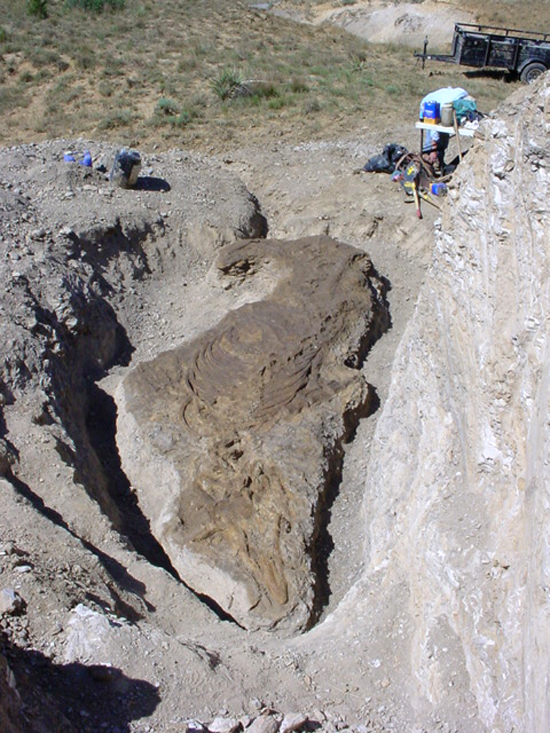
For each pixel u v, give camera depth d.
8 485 8.62
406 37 34.09
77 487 9.27
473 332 7.49
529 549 5.75
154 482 10.28
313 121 20.92
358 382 11.59
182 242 15.30
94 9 28.72
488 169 7.27
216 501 9.62
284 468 10.02
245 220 15.98
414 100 22.48
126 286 14.20
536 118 6.27
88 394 12.14
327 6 39.44
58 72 23.80
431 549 6.88
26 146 17.17
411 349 9.61
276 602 8.50
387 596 7.52
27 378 10.70
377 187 16.48
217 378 11.43
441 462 7.90
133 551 8.86
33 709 5.57
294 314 12.61
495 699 5.75
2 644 6.21
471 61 24.84
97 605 7.25
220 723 5.91
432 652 6.36
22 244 13.16
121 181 15.74
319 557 9.42
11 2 29.03
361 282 13.46
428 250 14.99
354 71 25.11
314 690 6.64
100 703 6.06
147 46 25.94
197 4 30.97
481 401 7.07
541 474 5.55
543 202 6.18
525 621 5.62
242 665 6.77
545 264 6.14
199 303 14.35
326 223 15.82
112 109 21.66
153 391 11.28
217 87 22.38
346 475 10.52
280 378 11.37
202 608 8.22
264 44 27.47
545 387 5.75
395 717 6.27
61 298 12.37
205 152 19.38
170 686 6.34
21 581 7.08
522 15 34.09
